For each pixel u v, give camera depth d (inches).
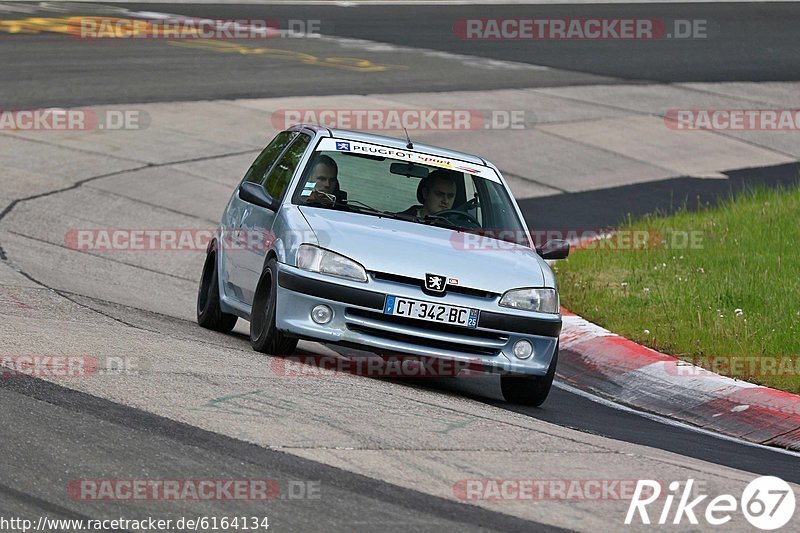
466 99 3412.9
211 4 5073.8
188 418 918.4
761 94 3870.6
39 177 2349.9
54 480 764.6
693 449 1077.8
